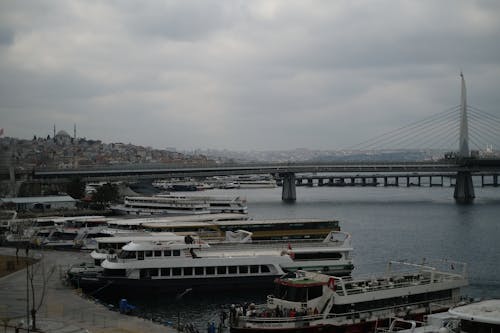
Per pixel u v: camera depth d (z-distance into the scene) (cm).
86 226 16875
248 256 10900
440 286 8512
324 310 7800
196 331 8056
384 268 13362
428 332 6294
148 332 7362
